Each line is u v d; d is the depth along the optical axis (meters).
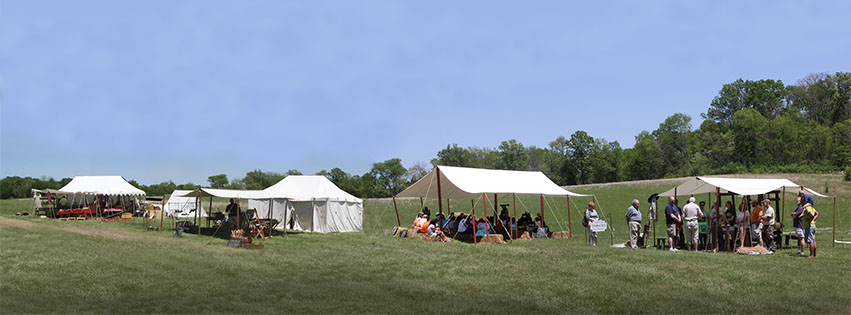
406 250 17.42
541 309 9.55
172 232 23.78
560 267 13.66
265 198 23.27
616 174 103.06
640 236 18.19
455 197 26.36
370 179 109.06
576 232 27.84
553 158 117.00
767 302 9.85
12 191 68.31
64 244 17.98
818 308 9.45
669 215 17.02
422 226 22.11
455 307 9.69
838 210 34.00
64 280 11.98
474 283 11.85
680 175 90.44
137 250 16.83
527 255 15.90
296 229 26.02
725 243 16.98
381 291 11.09
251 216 24.25
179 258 15.30
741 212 16.50
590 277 12.34
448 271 13.33
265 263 14.66
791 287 10.96
